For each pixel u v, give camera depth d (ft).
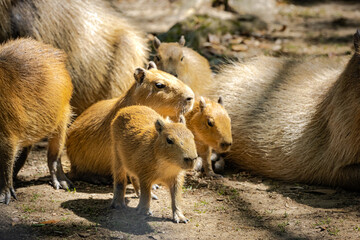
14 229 24.27
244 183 34.60
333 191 33.19
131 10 77.61
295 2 85.20
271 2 79.46
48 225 24.85
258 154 36.96
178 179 25.76
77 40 36.55
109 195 30.25
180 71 39.40
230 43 62.13
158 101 30.01
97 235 23.98
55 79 29.89
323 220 27.07
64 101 30.76
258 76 40.27
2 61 27.81
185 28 62.64
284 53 60.18
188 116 32.81
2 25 34.99
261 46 62.49
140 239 23.75
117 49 38.14
